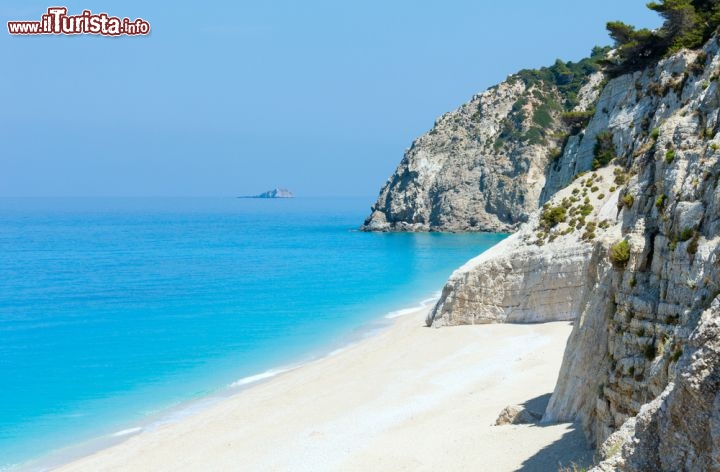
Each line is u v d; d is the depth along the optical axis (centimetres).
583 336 2830
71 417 4425
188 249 16525
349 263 13050
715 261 1788
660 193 2462
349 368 5159
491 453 2780
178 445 3759
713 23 6500
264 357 5888
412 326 6562
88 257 14812
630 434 1487
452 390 4269
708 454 1119
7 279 11325
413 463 2952
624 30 7575
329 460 3228
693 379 1133
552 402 2995
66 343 6638
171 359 5931
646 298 2244
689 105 2834
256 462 3353
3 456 3756
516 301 5916
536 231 6200
